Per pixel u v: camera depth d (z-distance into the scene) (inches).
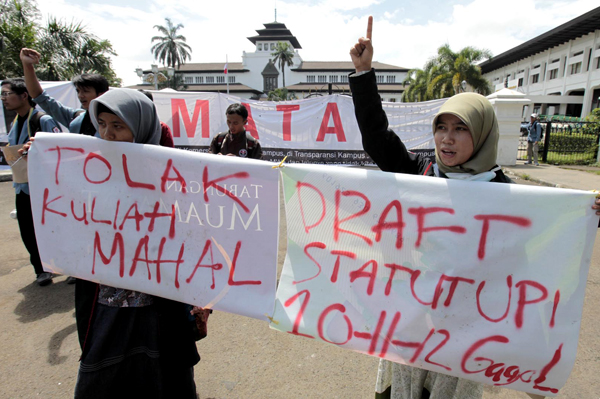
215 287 62.3
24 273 145.0
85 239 66.6
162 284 63.4
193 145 325.7
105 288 63.9
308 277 59.1
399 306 54.9
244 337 104.1
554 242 50.0
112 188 65.1
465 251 52.5
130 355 62.6
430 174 60.6
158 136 69.0
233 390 82.7
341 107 322.0
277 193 59.4
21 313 115.3
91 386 58.9
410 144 328.5
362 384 85.2
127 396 64.3
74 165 66.4
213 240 62.4
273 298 60.4
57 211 67.8
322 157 331.9
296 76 2790.4
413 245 54.4
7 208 238.5
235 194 60.7
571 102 1352.1
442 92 1006.4
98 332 60.4
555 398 81.3
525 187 50.6
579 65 1327.5
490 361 51.8
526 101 429.7
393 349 55.1
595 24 1155.9
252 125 328.5
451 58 1015.6
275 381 85.9
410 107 322.7
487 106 51.8
